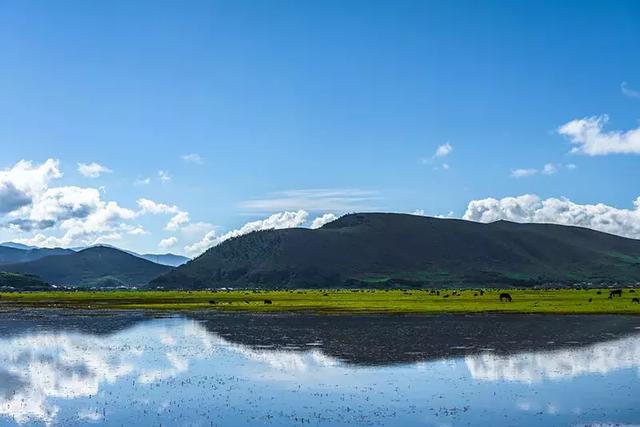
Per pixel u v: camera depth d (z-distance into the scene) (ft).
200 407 99.81
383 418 92.27
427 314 284.00
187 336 199.31
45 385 118.11
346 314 289.94
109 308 369.09
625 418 90.79
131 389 113.91
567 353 152.15
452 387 113.19
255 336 196.24
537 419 90.89
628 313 276.00
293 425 89.10
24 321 268.62
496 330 207.72
